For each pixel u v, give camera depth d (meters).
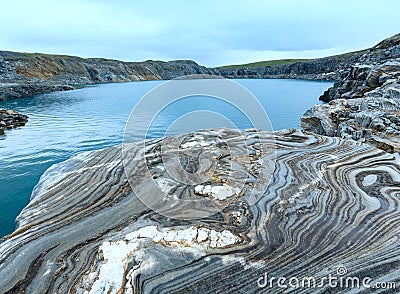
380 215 3.35
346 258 2.71
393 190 3.92
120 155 5.59
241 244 2.95
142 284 2.51
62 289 2.51
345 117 12.08
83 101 28.16
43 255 2.92
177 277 2.57
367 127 9.89
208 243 2.98
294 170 4.65
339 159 5.03
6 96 29.62
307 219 3.34
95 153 5.84
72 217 3.59
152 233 3.16
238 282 2.50
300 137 6.32
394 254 2.72
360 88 20.70
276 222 3.31
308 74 75.75
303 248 2.86
